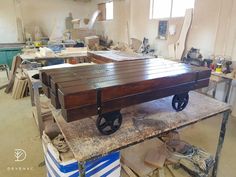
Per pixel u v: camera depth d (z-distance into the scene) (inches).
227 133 101.0
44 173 73.3
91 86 39.1
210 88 125.8
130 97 43.1
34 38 286.0
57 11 298.8
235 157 83.0
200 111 57.3
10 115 119.0
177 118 53.1
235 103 121.0
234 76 104.6
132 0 208.8
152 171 70.3
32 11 284.2
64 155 50.1
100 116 42.2
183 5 151.4
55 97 41.5
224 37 122.3
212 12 127.1
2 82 187.2
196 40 140.9
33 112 108.4
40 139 93.7
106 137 44.2
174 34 159.9
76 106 36.8
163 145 79.7
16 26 266.4
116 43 252.5
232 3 115.0
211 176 71.2
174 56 155.9
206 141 94.0
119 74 48.9
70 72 49.4
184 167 72.7
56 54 152.5
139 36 206.2
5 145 89.7
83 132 45.9
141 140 44.8
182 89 52.3
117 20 245.9
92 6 313.0
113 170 57.2
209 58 129.9
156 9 179.2
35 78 89.7
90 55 139.6
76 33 265.7
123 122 50.4
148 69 54.8
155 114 55.0
